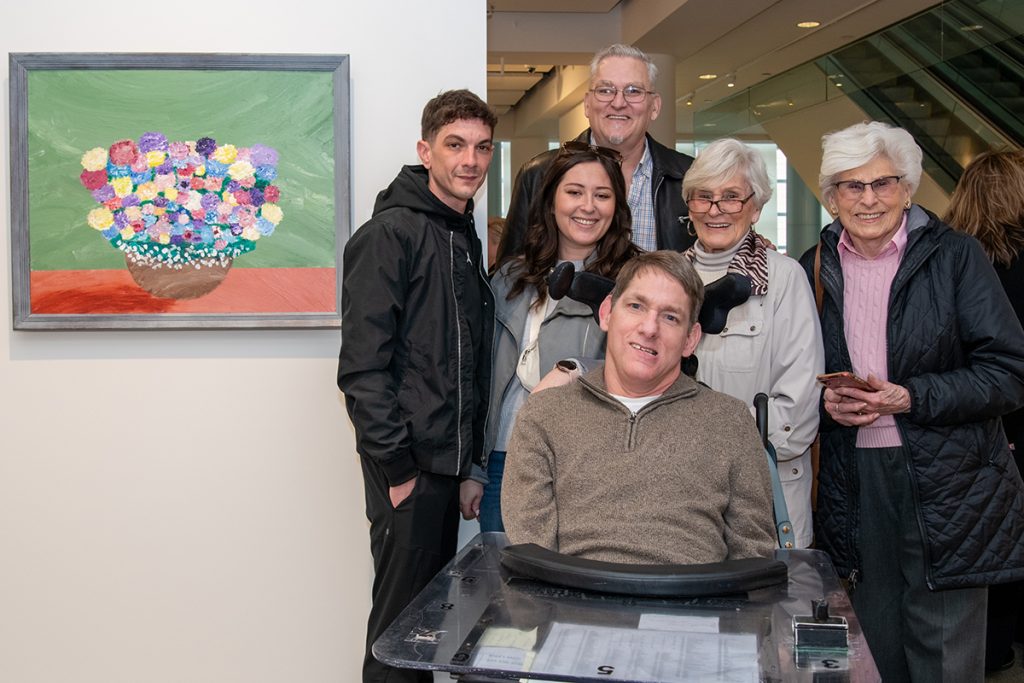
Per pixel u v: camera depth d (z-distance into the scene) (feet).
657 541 6.78
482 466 9.16
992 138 20.56
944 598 8.63
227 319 9.52
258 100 9.45
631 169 10.73
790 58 29.01
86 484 9.73
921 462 8.48
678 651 5.09
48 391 9.66
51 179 9.39
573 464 7.10
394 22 9.64
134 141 9.41
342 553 9.88
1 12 9.48
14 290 9.41
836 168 8.55
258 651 9.89
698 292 7.20
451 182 8.68
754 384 8.69
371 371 8.26
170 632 9.84
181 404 9.71
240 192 9.48
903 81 24.40
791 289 8.75
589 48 28.84
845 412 8.48
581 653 5.07
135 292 9.47
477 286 9.03
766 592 5.91
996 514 8.51
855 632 5.31
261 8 9.57
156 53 9.39
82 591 9.78
